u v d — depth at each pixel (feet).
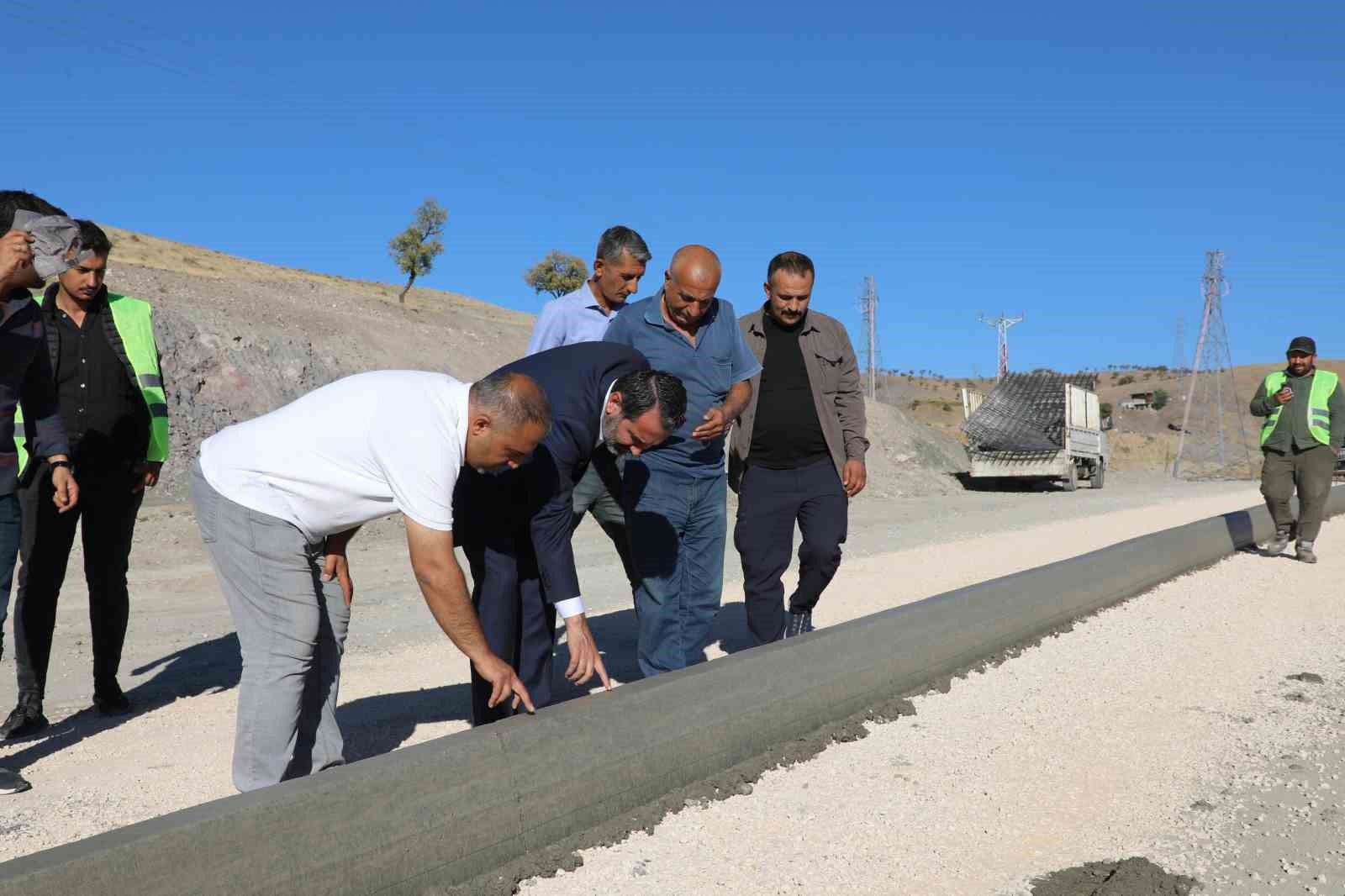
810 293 16.65
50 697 17.39
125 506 16.03
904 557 34.55
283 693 10.84
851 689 14.51
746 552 17.26
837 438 17.08
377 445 9.96
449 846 9.22
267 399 70.33
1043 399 87.81
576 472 12.23
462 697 16.76
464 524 12.57
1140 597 24.07
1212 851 10.58
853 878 9.90
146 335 16.24
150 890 7.23
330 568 11.74
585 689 17.07
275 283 122.42
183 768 13.28
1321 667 18.01
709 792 11.71
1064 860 10.36
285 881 8.00
